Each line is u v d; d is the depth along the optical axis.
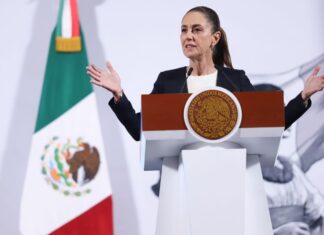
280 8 13.07
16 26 12.93
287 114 7.88
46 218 12.05
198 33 8.11
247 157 7.40
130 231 12.27
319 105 12.53
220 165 6.93
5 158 12.36
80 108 12.48
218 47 8.95
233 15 13.07
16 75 12.70
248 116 6.95
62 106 12.48
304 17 13.02
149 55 12.94
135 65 12.89
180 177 7.16
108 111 12.69
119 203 12.35
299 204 12.20
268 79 12.78
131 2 13.14
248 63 12.85
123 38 12.99
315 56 12.85
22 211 12.02
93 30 13.01
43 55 12.83
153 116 6.96
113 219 12.25
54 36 12.81
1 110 12.54
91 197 12.15
